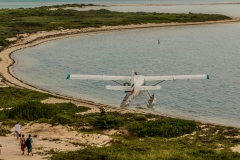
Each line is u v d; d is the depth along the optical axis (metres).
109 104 67.62
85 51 130.50
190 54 126.31
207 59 116.62
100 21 196.12
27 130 45.66
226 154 34.50
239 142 41.50
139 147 36.91
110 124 47.53
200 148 37.47
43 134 44.34
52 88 79.38
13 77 88.25
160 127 45.81
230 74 93.94
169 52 130.50
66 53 125.75
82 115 54.03
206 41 156.00
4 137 42.75
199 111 63.41
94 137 42.88
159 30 187.50
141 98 69.25
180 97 72.69
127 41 155.12
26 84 81.56
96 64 107.88
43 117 51.72
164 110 63.81
